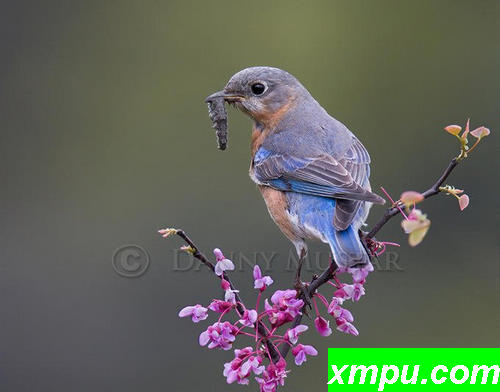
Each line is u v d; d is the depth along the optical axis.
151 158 15.00
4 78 15.58
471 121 15.20
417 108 15.47
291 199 8.38
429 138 15.03
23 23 15.84
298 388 11.73
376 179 14.67
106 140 15.27
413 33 15.76
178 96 15.57
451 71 15.60
